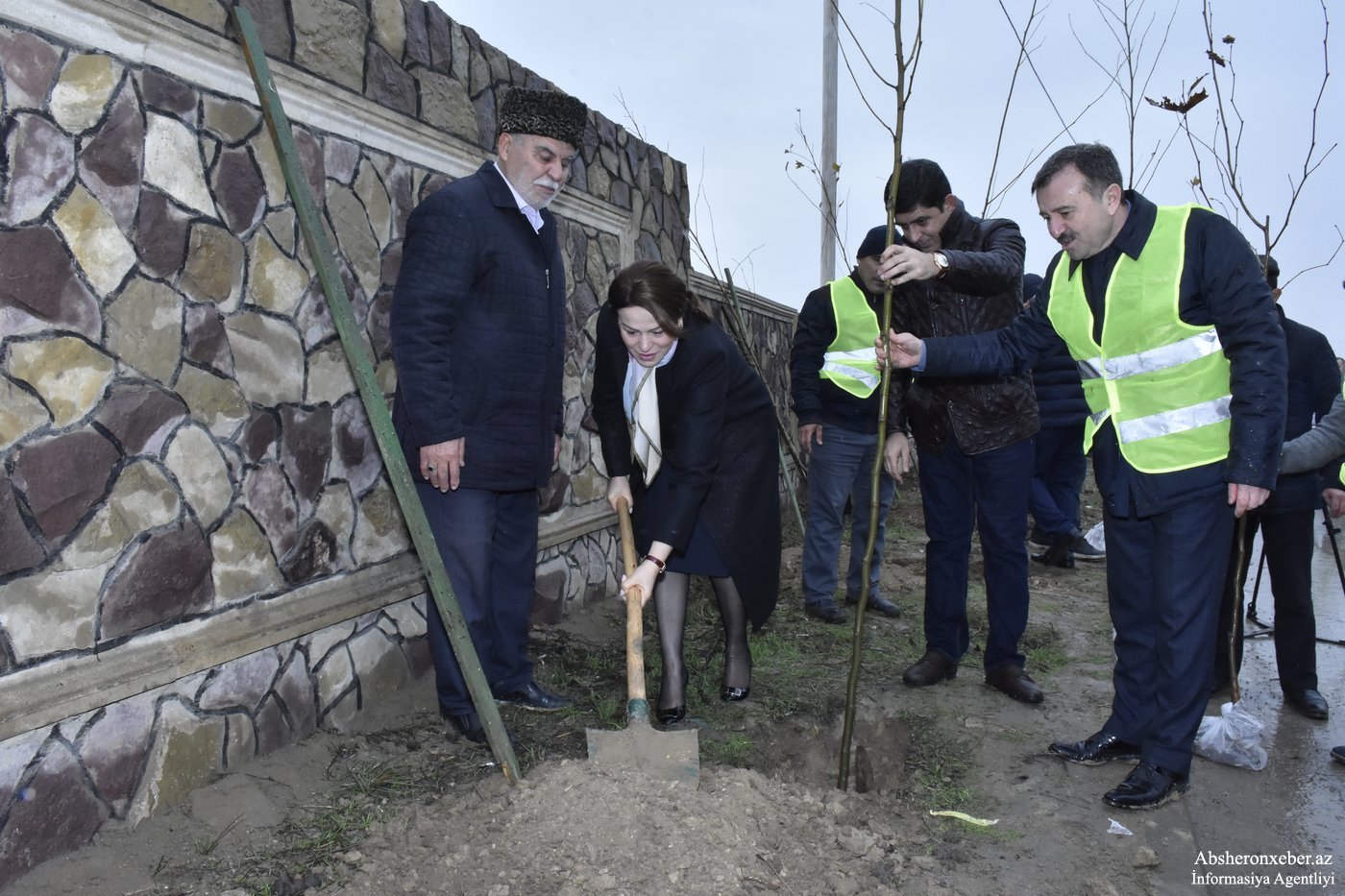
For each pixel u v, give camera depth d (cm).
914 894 226
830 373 460
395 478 269
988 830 266
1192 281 268
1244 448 255
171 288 252
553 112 294
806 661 412
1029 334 323
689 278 601
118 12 232
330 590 310
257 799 259
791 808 251
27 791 219
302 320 298
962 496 374
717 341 315
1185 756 280
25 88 214
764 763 312
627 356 322
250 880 223
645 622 454
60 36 221
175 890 219
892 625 475
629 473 340
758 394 340
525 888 211
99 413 233
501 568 328
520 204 307
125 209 238
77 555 229
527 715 331
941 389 362
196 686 262
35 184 216
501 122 298
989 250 354
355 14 315
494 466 301
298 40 292
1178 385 271
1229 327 261
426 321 279
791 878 221
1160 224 272
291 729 295
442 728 320
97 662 234
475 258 288
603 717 332
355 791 271
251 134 276
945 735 335
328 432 311
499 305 296
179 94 252
